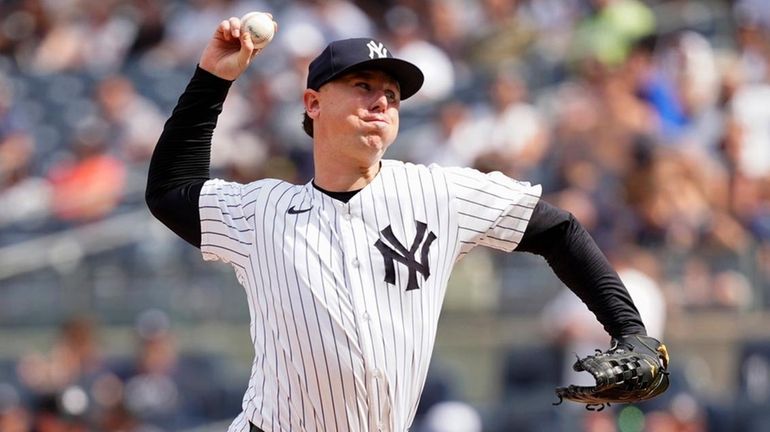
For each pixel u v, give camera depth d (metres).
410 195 14.12
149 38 57.56
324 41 50.97
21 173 50.00
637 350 13.80
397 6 51.81
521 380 33.62
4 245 42.66
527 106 40.56
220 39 14.67
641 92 39.81
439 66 47.16
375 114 13.95
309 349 13.83
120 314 39.75
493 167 37.12
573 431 31.12
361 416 13.93
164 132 14.80
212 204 14.41
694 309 33.69
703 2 48.25
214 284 38.66
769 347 32.97
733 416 31.14
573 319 30.92
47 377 37.06
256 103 47.16
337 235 13.95
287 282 13.93
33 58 60.50
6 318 40.72
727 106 39.38
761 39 44.66
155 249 40.44
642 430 30.06
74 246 40.88
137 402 35.66
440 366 34.44
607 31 44.66
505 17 50.59
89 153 46.50
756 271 33.94
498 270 35.59
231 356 37.88
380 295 13.82
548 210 14.26
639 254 30.75
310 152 42.16
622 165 36.22
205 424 35.91
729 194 35.94
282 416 14.06
